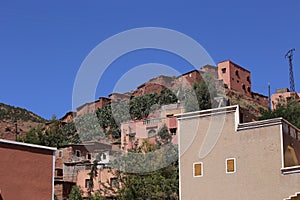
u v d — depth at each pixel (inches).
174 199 1529.3
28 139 2596.0
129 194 1530.5
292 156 1270.9
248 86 3469.5
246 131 1286.9
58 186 1841.8
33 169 1080.8
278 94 3540.8
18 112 4451.3
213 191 1293.1
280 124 1248.8
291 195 1195.9
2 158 1037.2
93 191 1729.8
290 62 3609.7
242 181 1262.3
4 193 1026.1
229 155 1294.3
